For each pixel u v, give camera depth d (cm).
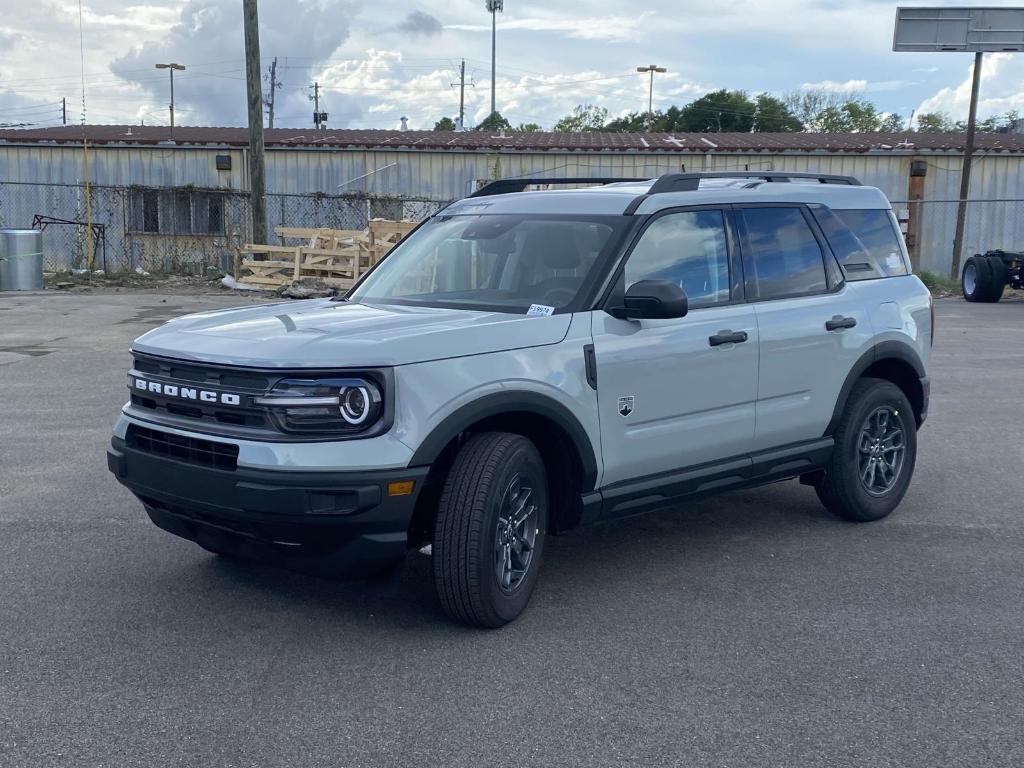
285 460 411
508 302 512
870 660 434
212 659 427
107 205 2642
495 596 450
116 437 477
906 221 2522
